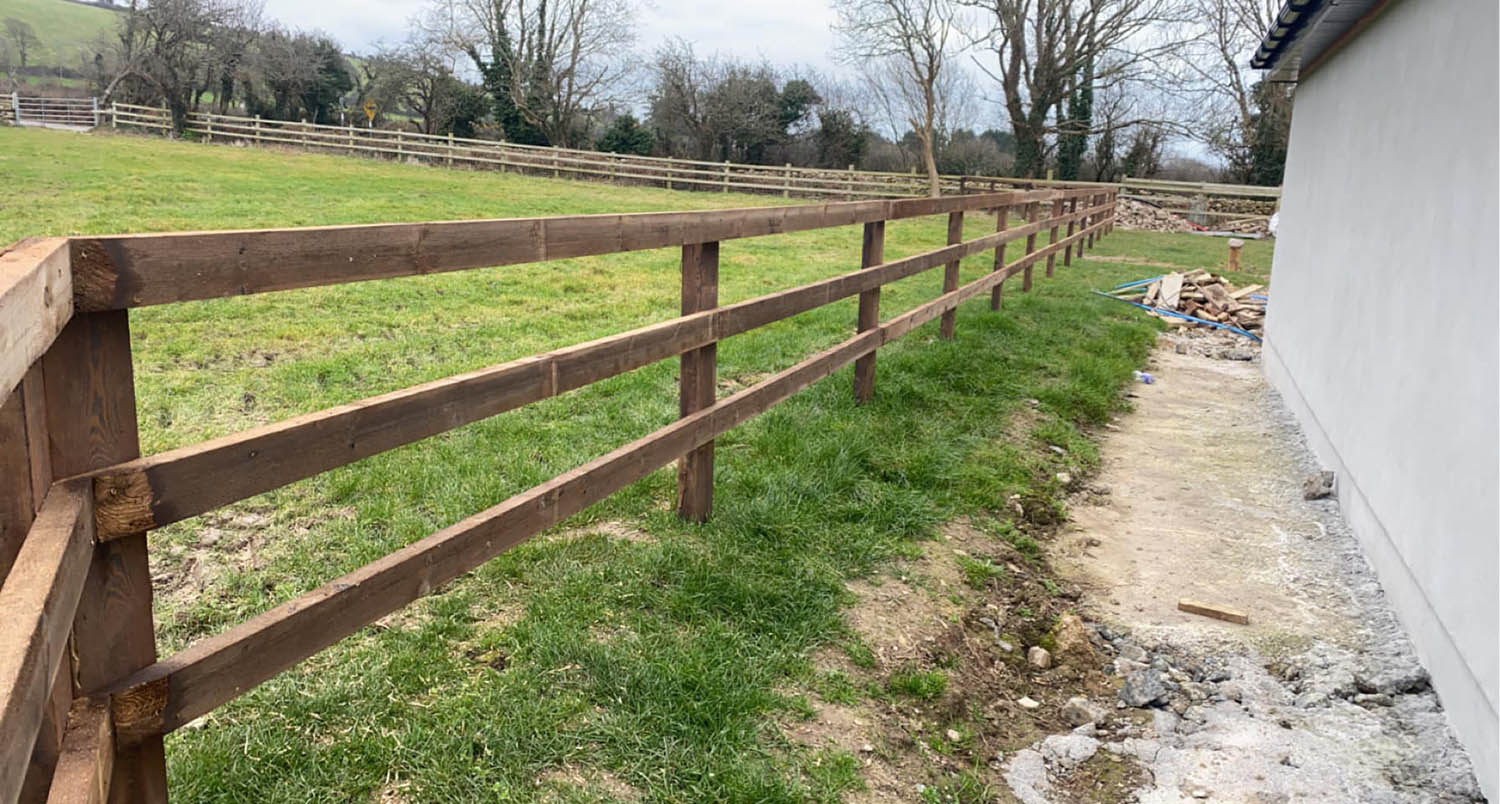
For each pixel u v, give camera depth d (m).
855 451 4.63
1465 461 3.12
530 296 8.61
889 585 3.54
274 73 35.72
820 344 6.89
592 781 2.26
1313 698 3.17
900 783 2.52
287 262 1.71
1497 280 3.03
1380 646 3.50
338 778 2.14
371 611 1.98
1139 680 3.23
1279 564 4.25
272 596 2.99
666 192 24.86
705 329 3.42
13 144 21.11
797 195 27.28
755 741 2.50
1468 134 3.53
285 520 3.57
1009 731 2.95
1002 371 6.66
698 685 2.65
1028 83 30.36
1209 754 2.86
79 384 1.38
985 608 3.61
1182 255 17.36
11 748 0.82
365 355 6.01
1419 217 4.08
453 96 35.19
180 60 34.31
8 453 1.16
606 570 3.23
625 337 2.89
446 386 2.13
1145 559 4.27
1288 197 7.90
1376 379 4.46
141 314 6.80
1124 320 9.80
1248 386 7.66
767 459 4.44
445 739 2.30
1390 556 3.88
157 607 2.88
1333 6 5.29
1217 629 3.64
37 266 1.09
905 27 26.75
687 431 3.38
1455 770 2.76
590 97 33.88
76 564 1.22
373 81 37.62
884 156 34.50
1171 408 6.90
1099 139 32.06
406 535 3.42
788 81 34.22
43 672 0.97
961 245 6.78
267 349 6.08
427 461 4.15
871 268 5.01
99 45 41.25
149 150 23.42
